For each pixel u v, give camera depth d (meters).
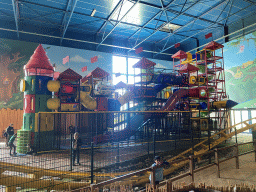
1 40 21.81
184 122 15.66
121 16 22.98
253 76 21.05
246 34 22.06
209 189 4.77
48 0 19.36
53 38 25.45
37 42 24.55
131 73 29.44
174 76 17.97
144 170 5.02
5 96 21.45
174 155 11.25
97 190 4.18
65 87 13.18
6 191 6.21
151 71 18.73
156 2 20.38
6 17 22.33
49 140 11.79
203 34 28.97
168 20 22.67
